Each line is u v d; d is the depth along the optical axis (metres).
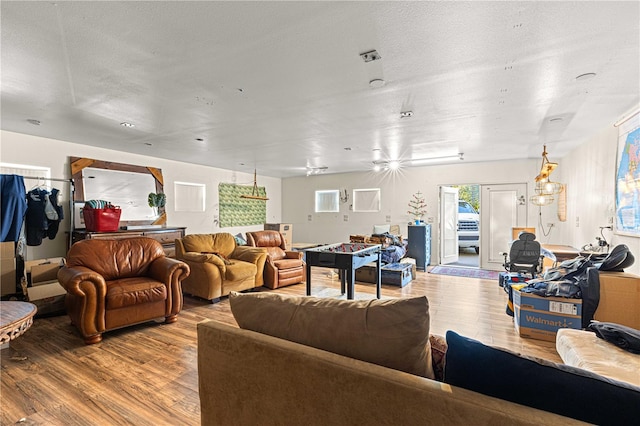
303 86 2.56
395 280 5.04
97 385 2.12
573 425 0.76
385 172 7.50
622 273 2.72
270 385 1.17
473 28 1.75
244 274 4.42
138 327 3.22
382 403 0.96
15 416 1.80
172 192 6.11
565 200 5.43
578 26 1.72
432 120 3.49
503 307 3.89
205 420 1.38
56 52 2.01
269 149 5.10
